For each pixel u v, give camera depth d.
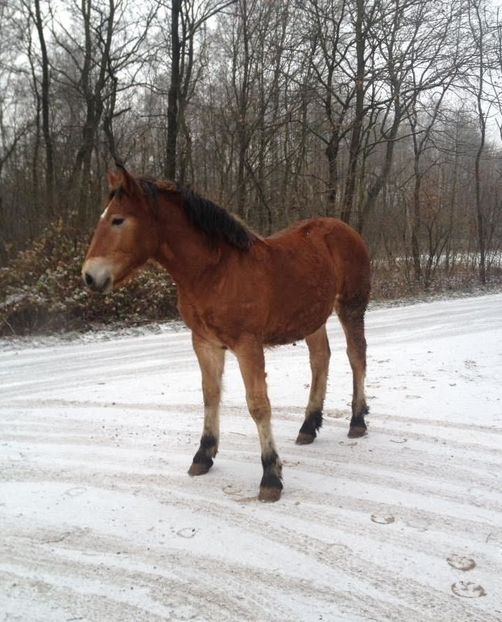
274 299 3.77
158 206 3.46
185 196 3.55
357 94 15.79
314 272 4.15
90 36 17.84
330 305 4.37
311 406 4.63
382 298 15.37
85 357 8.12
